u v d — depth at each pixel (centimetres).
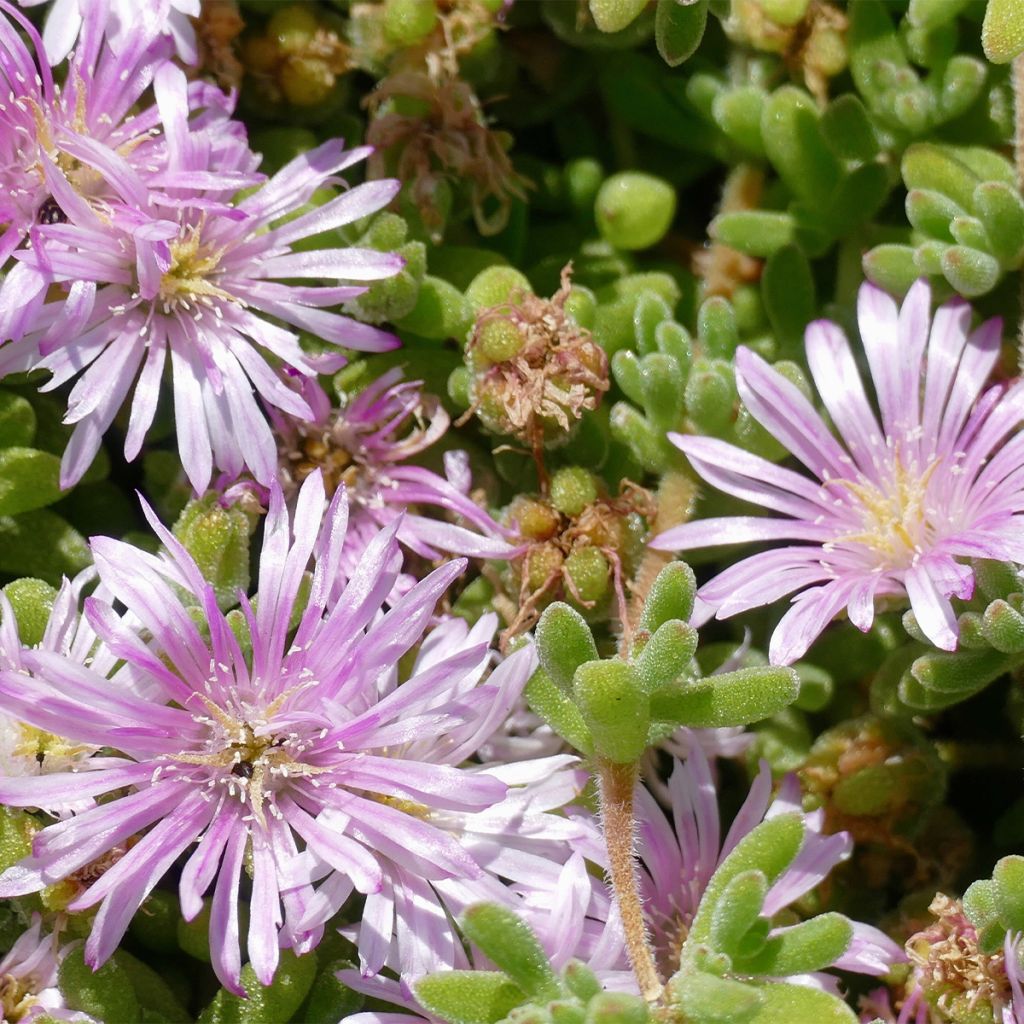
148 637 22
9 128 22
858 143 24
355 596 21
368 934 21
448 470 23
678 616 21
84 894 21
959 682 22
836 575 22
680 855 22
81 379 22
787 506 23
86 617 21
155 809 21
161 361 22
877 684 23
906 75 24
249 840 21
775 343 24
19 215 22
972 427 23
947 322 23
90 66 22
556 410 23
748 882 20
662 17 23
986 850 24
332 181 23
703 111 25
